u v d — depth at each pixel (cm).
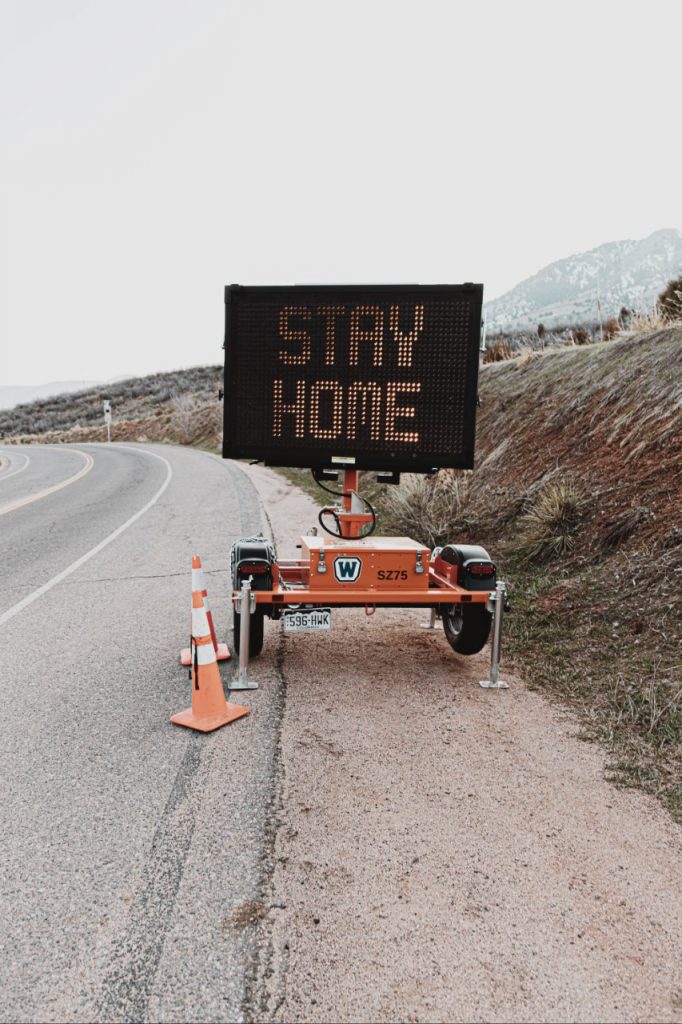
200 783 369
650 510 691
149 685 515
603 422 948
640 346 1029
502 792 359
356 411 537
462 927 261
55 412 7462
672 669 477
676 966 245
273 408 550
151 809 344
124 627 664
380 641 618
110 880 290
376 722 444
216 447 3447
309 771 380
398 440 532
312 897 278
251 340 549
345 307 533
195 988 233
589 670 513
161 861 302
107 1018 221
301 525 1192
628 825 330
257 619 540
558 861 303
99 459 3181
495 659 505
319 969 240
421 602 507
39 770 385
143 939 256
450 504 1091
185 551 1032
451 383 523
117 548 1073
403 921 264
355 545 523
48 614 713
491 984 235
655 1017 223
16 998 230
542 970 241
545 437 1061
